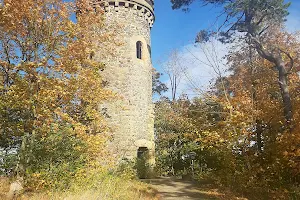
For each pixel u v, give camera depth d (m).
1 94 8.98
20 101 8.37
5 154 9.44
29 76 8.56
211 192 11.53
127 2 18.39
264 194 10.34
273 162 11.38
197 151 18.23
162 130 23.73
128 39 18.11
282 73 12.23
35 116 8.41
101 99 10.20
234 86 15.42
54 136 8.80
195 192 11.67
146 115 18.20
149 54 19.55
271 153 11.68
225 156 12.56
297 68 14.92
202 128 13.83
